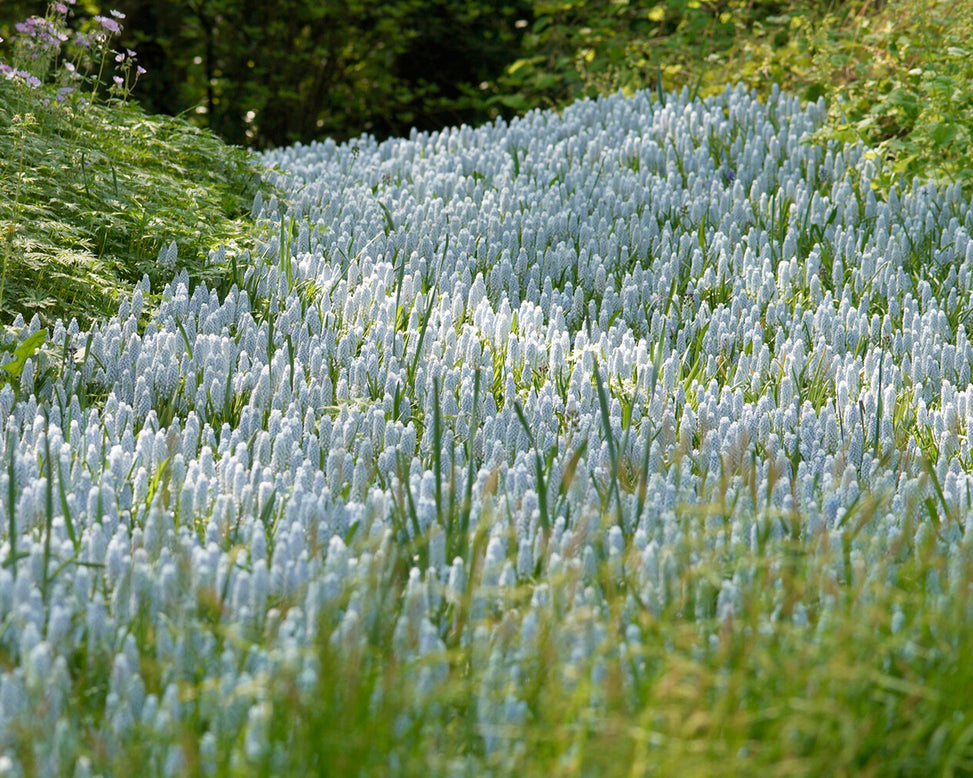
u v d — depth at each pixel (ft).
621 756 9.88
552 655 11.18
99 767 10.12
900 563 13.93
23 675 10.87
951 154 33.27
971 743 10.78
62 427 17.15
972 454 18.07
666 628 11.18
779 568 13.08
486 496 14.46
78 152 26.76
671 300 24.82
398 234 28.25
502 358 20.98
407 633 11.47
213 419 18.79
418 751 10.14
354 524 13.97
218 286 24.66
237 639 11.05
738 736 10.07
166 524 13.50
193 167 31.50
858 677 10.80
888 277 26.91
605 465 16.40
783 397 20.20
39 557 12.43
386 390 19.54
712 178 34.12
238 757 10.11
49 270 22.15
